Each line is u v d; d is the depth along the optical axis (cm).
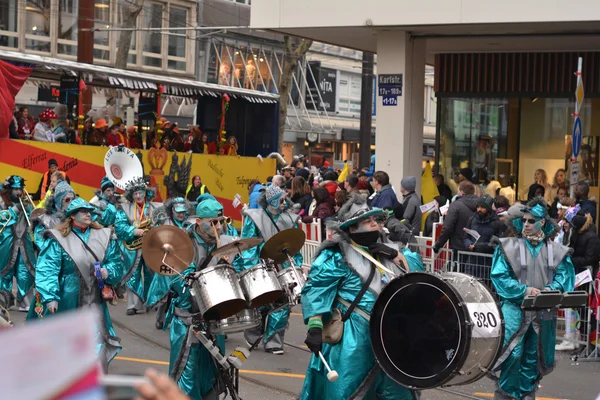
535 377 775
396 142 1608
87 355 81
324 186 1656
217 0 4528
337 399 591
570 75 1770
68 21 3828
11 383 77
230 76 4644
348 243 605
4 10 3588
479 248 1155
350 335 591
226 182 2242
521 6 1384
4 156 1680
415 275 563
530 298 719
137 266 1232
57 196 1166
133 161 1677
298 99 5153
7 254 1194
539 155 1825
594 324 1062
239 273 684
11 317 1242
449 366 549
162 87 2095
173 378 683
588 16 1352
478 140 1867
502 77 1825
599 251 1041
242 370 971
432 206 1388
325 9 1513
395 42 1589
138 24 4103
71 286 789
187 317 686
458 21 1428
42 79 1914
